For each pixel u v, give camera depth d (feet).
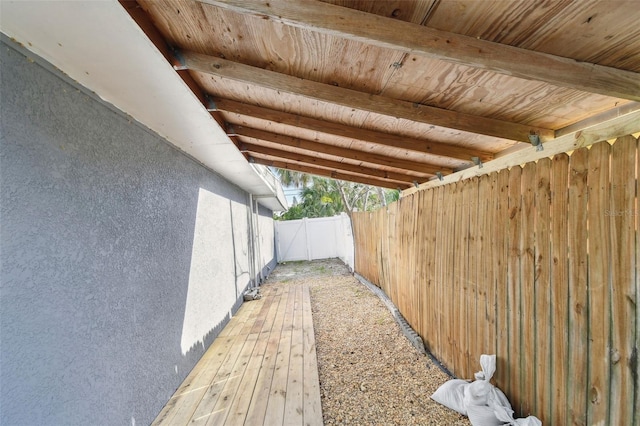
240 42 4.54
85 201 5.42
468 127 5.74
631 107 4.63
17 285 3.99
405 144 7.71
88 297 5.32
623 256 4.14
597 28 3.23
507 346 6.53
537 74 3.72
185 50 4.91
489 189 7.10
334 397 8.00
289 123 7.46
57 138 4.84
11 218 3.98
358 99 5.46
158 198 8.34
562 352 5.13
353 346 11.16
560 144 5.34
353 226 26.81
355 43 4.20
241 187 19.15
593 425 4.58
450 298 8.89
